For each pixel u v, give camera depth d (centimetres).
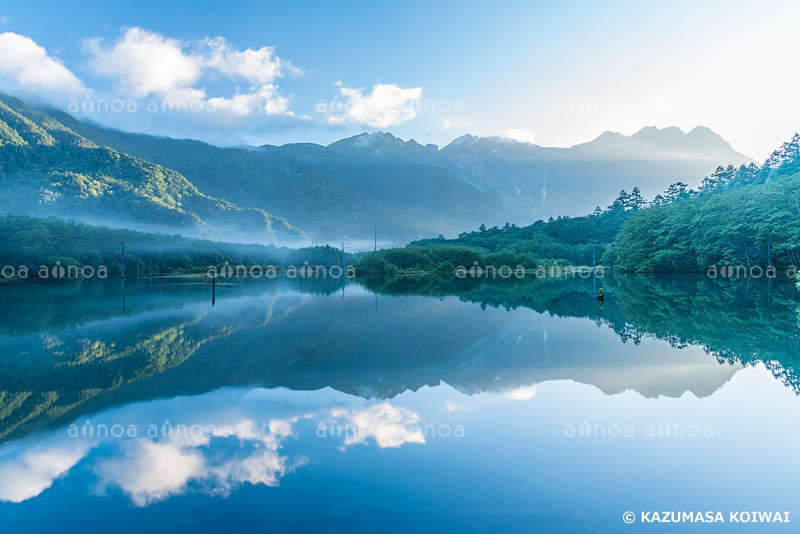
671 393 1498
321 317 3459
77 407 1425
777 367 1791
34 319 3338
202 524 820
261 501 886
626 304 4141
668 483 937
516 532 779
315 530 793
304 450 1105
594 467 999
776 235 6819
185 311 3838
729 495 893
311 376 1759
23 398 1512
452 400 1466
